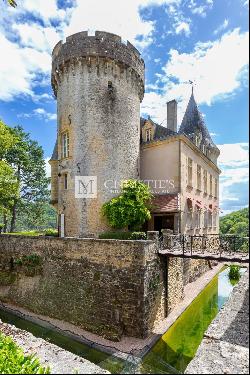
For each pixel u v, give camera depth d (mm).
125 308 13219
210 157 32906
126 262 13430
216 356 4406
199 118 33906
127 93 22047
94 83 20844
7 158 38344
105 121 20922
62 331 14031
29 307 17531
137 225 19656
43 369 5438
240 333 5180
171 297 15852
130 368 4523
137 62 22688
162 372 4270
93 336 13375
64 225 21391
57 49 22234
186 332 13523
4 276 19953
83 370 5184
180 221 20656
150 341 12266
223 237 14227
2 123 26797
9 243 20047
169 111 29281
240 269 24891
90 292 14523
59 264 16297
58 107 22812
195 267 22844
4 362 6094
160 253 14328
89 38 20594
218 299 18625
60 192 22062
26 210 46094
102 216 20266
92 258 14695
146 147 23766
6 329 8695
